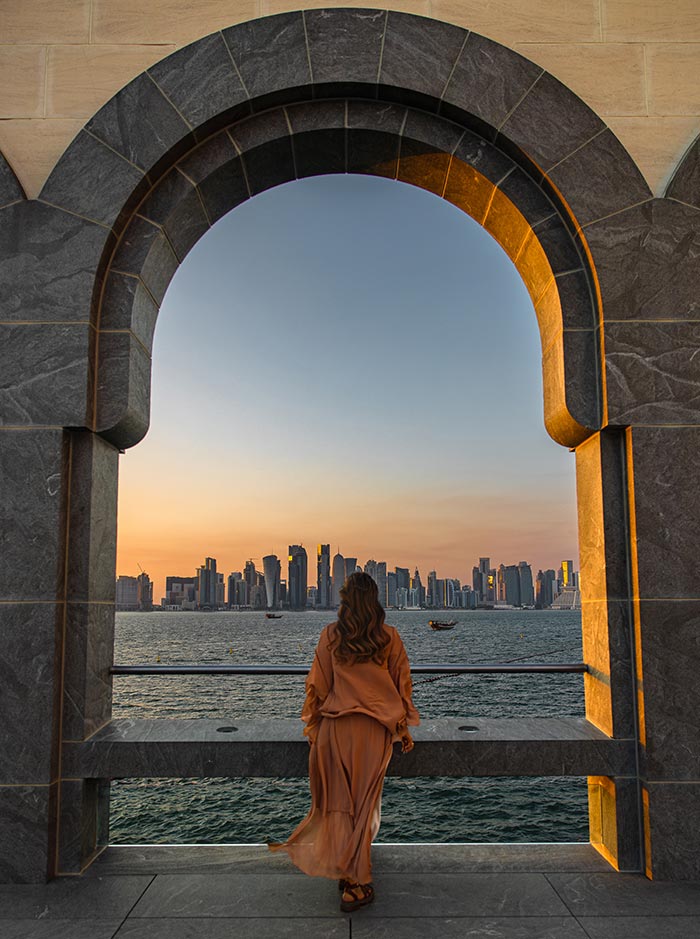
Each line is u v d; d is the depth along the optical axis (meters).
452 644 92.44
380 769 3.13
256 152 4.15
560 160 3.94
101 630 3.89
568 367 3.91
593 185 3.91
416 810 21.62
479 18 4.10
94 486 3.81
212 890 3.35
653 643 3.56
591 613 4.01
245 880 3.47
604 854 3.78
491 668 3.90
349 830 3.05
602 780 3.83
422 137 4.13
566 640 100.75
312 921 3.02
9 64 4.06
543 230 4.05
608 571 3.76
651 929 2.94
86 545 3.73
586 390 3.89
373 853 3.82
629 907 3.15
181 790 24.50
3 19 4.08
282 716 38.12
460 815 21.12
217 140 4.11
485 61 4.02
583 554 4.18
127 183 3.89
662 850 3.45
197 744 3.59
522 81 4.01
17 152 3.99
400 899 3.25
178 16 4.09
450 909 3.14
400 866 3.65
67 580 3.72
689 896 3.27
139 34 4.07
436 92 3.99
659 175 3.98
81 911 3.13
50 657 3.54
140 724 4.00
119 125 3.95
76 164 3.91
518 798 22.89
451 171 4.29
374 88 4.02
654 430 3.70
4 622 3.57
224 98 3.98
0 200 3.85
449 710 38.28
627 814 3.60
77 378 3.72
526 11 4.11
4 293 3.78
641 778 3.58
